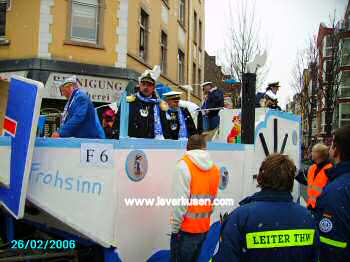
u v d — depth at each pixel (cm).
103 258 368
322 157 616
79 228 336
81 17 1503
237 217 261
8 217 374
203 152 401
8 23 1479
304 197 956
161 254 410
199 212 396
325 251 284
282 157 273
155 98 553
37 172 326
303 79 3150
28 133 305
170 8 2081
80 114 430
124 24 1552
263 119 638
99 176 352
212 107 768
